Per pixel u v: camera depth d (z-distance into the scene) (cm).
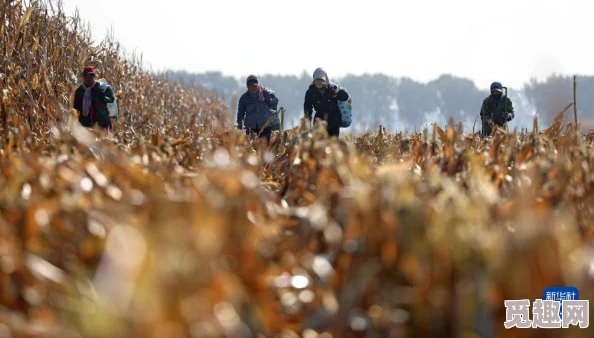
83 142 881
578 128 1030
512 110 2156
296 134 1065
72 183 640
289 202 812
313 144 872
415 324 428
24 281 448
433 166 906
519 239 419
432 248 441
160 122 3638
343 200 604
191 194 586
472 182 646
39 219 516
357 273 473
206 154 946
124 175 685
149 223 502
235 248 472
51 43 2492
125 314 329
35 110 1941
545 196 675
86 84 2052
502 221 570
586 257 462
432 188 632
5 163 778
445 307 420
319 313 468
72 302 403
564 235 426
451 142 905
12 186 666
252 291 463
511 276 411
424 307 424
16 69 2102
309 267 525
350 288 457
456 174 842
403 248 464
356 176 712
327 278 505
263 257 526
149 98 3769
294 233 630
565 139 1021
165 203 518
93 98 2048
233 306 408
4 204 570
